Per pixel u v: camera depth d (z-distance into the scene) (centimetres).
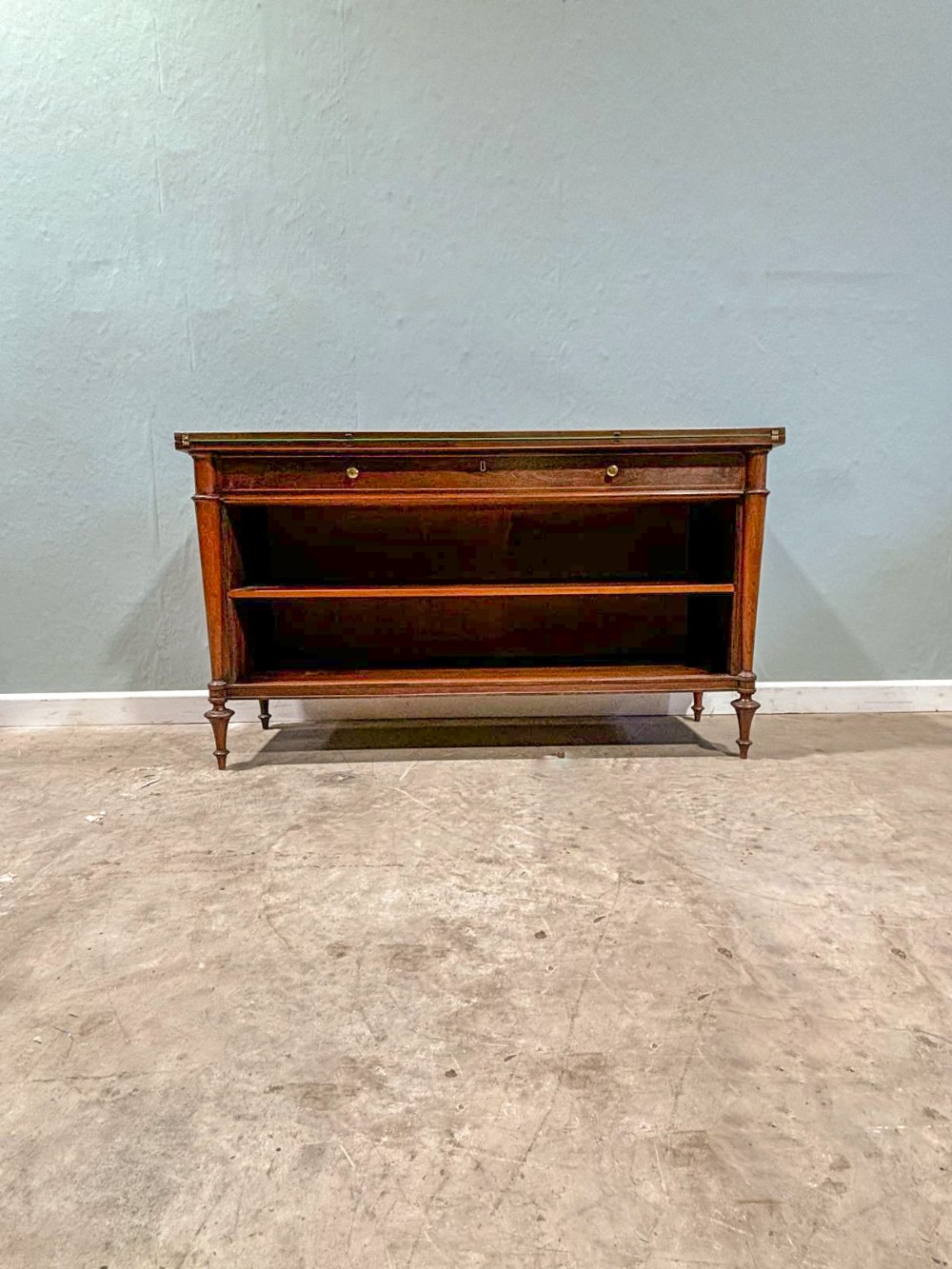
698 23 211
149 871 140
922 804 168
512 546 231
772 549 235
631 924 121
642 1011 101
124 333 219
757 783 182
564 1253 69
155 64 209
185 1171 78
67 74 209
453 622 235
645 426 229
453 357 224
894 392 229
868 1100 86
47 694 234
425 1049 94
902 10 212
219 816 165
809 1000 103
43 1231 71
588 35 211
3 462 223
